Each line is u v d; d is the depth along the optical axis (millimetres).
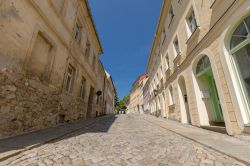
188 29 8391
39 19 5633
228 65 4816
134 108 54219
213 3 5555
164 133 5824
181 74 9141
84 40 11602
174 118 10977
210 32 5801
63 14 7773
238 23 4539
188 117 9133
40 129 5543
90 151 3279
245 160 2516
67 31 8320
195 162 2682
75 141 4168
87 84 12695
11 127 4121
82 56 11086
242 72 4453
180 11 9414
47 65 6379
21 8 4637
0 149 2840
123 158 2869
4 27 3969
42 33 5891
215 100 6723
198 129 6379
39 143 3457
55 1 7000
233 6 4551
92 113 14602
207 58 6504
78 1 10055
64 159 2713
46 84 6098
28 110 4906
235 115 4512
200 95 7145
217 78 5367
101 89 21391
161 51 15461
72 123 8203
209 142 3898
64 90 7867
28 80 4973
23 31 4707
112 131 6234
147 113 29516
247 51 4270
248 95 4273
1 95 3809
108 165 2500
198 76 7348
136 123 10117
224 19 4957
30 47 5039
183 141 4379
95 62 15953
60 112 7363
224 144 3674
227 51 4949
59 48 7320
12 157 2609
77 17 9984
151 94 24359
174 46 11031
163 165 2541
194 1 7355
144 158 2889
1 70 3820
